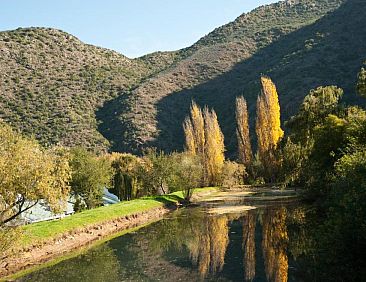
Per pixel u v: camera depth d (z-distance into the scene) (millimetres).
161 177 55719
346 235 13477
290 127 50062
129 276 20438
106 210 38844
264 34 158500
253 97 108188
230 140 100688
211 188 66438
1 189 18875
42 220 33656
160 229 35000
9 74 113812
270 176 69562
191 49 188250
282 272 18766
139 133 107125
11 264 23469
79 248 28500
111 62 153875
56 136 96312
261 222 33719
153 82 134250
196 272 20375
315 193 38500
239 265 21016
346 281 13461
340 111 43375
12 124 94438
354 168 18266
